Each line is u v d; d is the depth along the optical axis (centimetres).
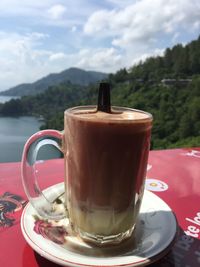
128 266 17
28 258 19
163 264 19
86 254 19
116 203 20
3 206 25
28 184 22
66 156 21
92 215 20
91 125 19
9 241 20
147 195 26
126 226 21
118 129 19
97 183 20
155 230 21
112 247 20
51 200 24
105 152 19
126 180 20
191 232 23
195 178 35
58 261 17
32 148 22
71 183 21
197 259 20
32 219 21
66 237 20
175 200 28
